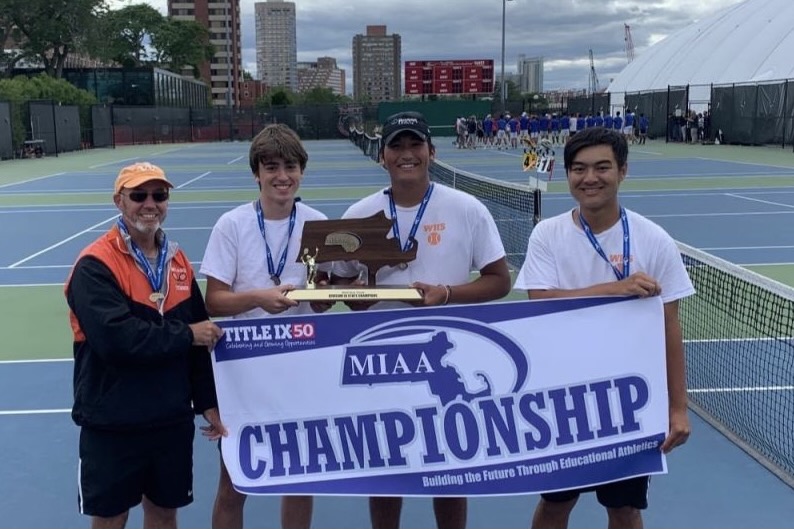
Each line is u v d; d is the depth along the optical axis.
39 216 16.16
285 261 3.37
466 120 42.56
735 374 5.75
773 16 48.28
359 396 3.22
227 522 3.48
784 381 5.64
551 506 3.30
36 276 10.32
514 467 3.21
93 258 2.84
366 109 54.81
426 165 3.35
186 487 3.13
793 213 14.91
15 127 34.41
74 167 29.89
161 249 3.02
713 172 23.78
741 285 6.33
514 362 3.17
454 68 67.81
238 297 3.19
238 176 25.53
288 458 3.24
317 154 36.62
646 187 19.78
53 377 6.23
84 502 3.00
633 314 3.10
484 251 3.44
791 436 4.77
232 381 3.21
